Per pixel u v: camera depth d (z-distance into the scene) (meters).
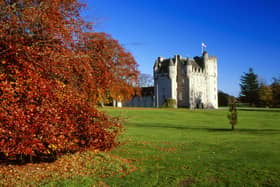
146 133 23.17
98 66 11.74
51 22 9.44
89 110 9.91
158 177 9.99
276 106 94.25
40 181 8.99
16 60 8.09
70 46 10.64
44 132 8.10
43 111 8.00
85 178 9.25
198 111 58.19
